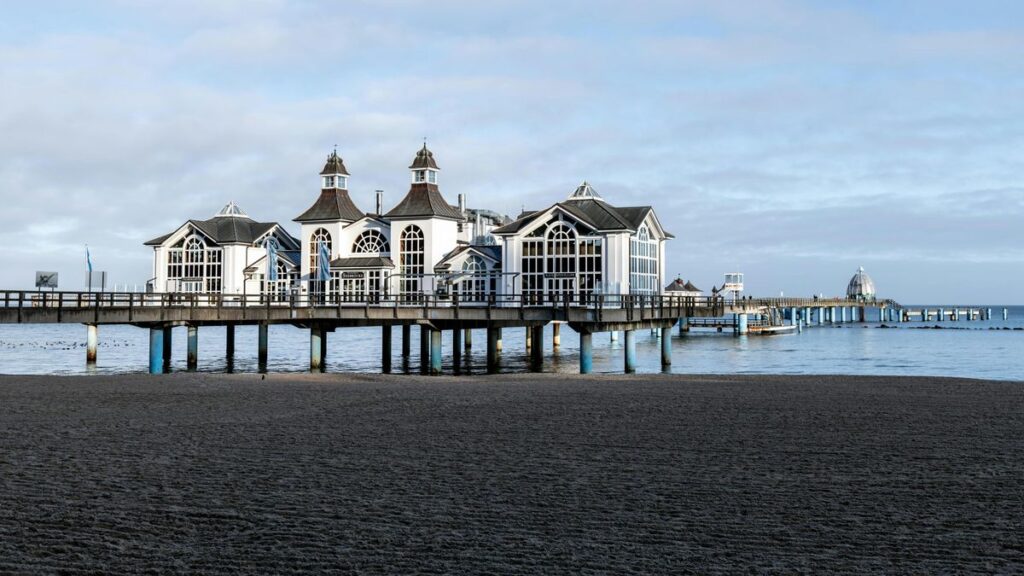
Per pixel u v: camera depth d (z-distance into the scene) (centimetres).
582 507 1090
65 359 5144
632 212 6188
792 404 2177
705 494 1162
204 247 7388
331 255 7056
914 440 1609
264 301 5959
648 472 1307
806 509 1080
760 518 1038
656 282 6494
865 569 848
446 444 1560
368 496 1145
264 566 852
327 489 1186
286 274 7300
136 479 1245
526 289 6131
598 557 885
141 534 961
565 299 4312
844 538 953
